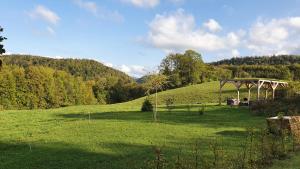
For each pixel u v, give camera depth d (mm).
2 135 30797
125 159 20828
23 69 103375
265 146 20312
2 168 19438
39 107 103562
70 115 48250
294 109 45281
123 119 41219
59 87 111125
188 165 17969
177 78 128125
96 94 133625
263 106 49875
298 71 130625
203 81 135000
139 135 28859
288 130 26609
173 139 26891
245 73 152375
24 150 24234
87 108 60312
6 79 96312
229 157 19500
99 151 23062
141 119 41031
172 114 47219
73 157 21609
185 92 93062
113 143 25562
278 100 51594
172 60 132750
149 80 64312
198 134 29141
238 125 35031
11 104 97188
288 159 19078
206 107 58906
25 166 19797
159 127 33531
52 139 27781
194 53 130375
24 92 100312
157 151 14609
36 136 29641
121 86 136625
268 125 27609
